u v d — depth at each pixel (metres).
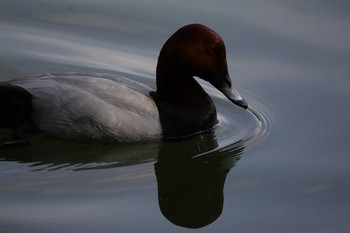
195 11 14.74
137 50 13.78
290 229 9.04
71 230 8.72
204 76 11.21
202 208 9.62
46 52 13.61
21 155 10.52
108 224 8.89
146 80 12.89
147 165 10.45
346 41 13.84
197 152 10.95
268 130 11.61
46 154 10.55
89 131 10.62
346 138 11.22
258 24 14.37
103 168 10.27
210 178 10.30
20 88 10.70
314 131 11.48
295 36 14.05
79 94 10.62
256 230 9.05
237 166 10.59
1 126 10.77
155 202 9.48
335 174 10.25
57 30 14.31
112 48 13.84
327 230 9.00
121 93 10.84
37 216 8.97
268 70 13.25
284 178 10.20
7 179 9.86
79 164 10.34
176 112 11.07
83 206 9.25
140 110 10.80
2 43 13.80
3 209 9.09
